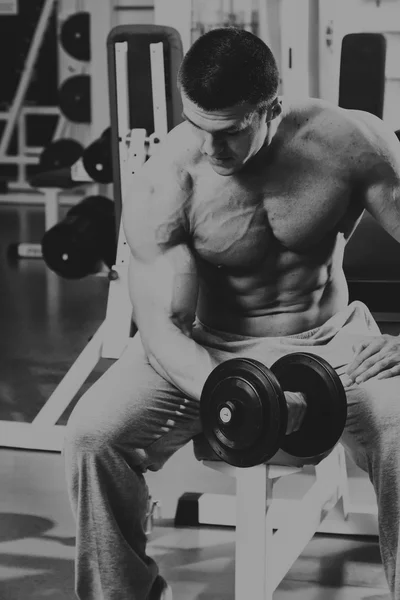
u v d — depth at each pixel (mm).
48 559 2850
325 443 2064
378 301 3418
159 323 2229
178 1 3916
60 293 6055
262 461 1943
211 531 3041
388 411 2152
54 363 4711
